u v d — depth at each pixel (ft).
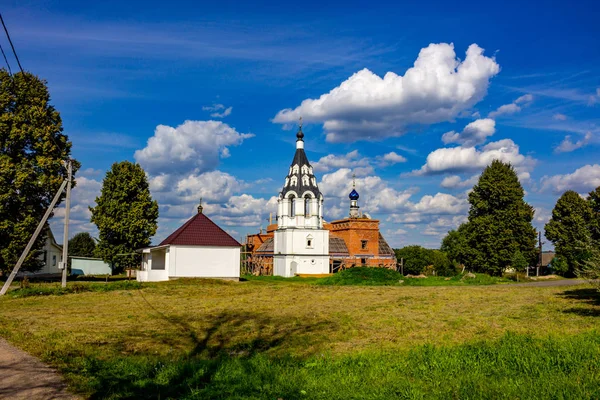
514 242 180.45
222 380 34.53
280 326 60.08
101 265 215.31
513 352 39.81
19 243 118.52
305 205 211.82
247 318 66.64
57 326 57.98
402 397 30.89
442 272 251.39
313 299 94.12
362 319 66.03
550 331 53.78
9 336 50.01
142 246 162.61
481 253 184.55
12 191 118.21
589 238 70.28
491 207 187.73
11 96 124.57
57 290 99.96
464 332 55.21
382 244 244.63
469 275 160.04
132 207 161.79
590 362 36.76
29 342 46.39
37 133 124.26
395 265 236.22
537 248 198.90
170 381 34.27
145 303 84.74
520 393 30.83
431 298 95.45
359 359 40.32
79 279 157.99
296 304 85.05
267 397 30.81
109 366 37.91
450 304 84.23
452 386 32.78
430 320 64.69
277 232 215.51
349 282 146.61
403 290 116.06
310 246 208.13
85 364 38.04
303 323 62.39
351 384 33.53
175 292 105.29
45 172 124.88
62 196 126.82
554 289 114.01
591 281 68.59
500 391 31.19
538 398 29.84
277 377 35.01
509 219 183.32
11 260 119.03
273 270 219.41
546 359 37.63
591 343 42.24
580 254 166.61
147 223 163.02
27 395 30.35
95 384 32.53
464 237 203.62
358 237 234.58
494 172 187.62
